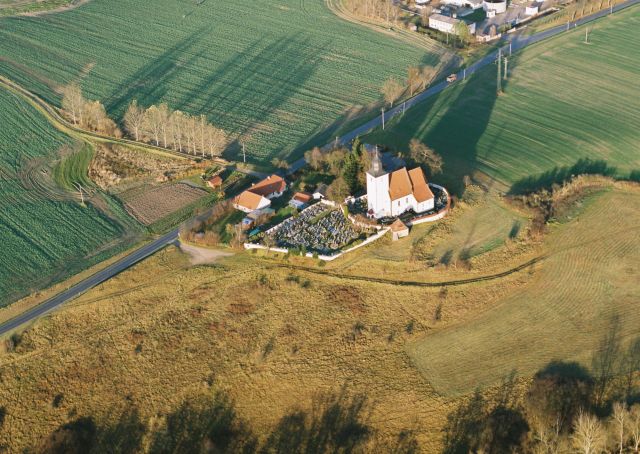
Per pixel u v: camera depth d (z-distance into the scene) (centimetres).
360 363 12056
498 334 12369
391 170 16100
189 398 11731
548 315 12669
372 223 14738
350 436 10950
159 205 16662
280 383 11844
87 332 13012
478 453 10281
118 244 15312
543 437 10244
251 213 15588
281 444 11006
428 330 12594
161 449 11088
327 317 12975
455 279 13575
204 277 13988
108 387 12012
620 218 15088
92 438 11319
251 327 12875
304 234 14875
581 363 11625
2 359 12556
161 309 13375
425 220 15025
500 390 11325
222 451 10969
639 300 12825
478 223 14962
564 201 15725
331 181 16888
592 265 13750
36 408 11794
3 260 14975
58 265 14762
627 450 10219
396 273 13775
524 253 14125
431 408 11188
